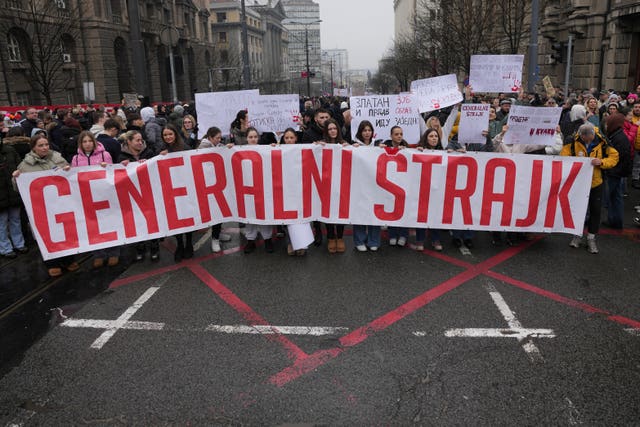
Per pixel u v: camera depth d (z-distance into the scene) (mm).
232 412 3559
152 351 4410
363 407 3582
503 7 19469
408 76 45656
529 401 3605
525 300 5254
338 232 6875
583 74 21750
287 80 107062
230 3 86688
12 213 7199
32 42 25547
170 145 6652
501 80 8875
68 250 6207
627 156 7293
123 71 40594
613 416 3436
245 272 6227
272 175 6598
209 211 6699
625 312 4953
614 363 4066
